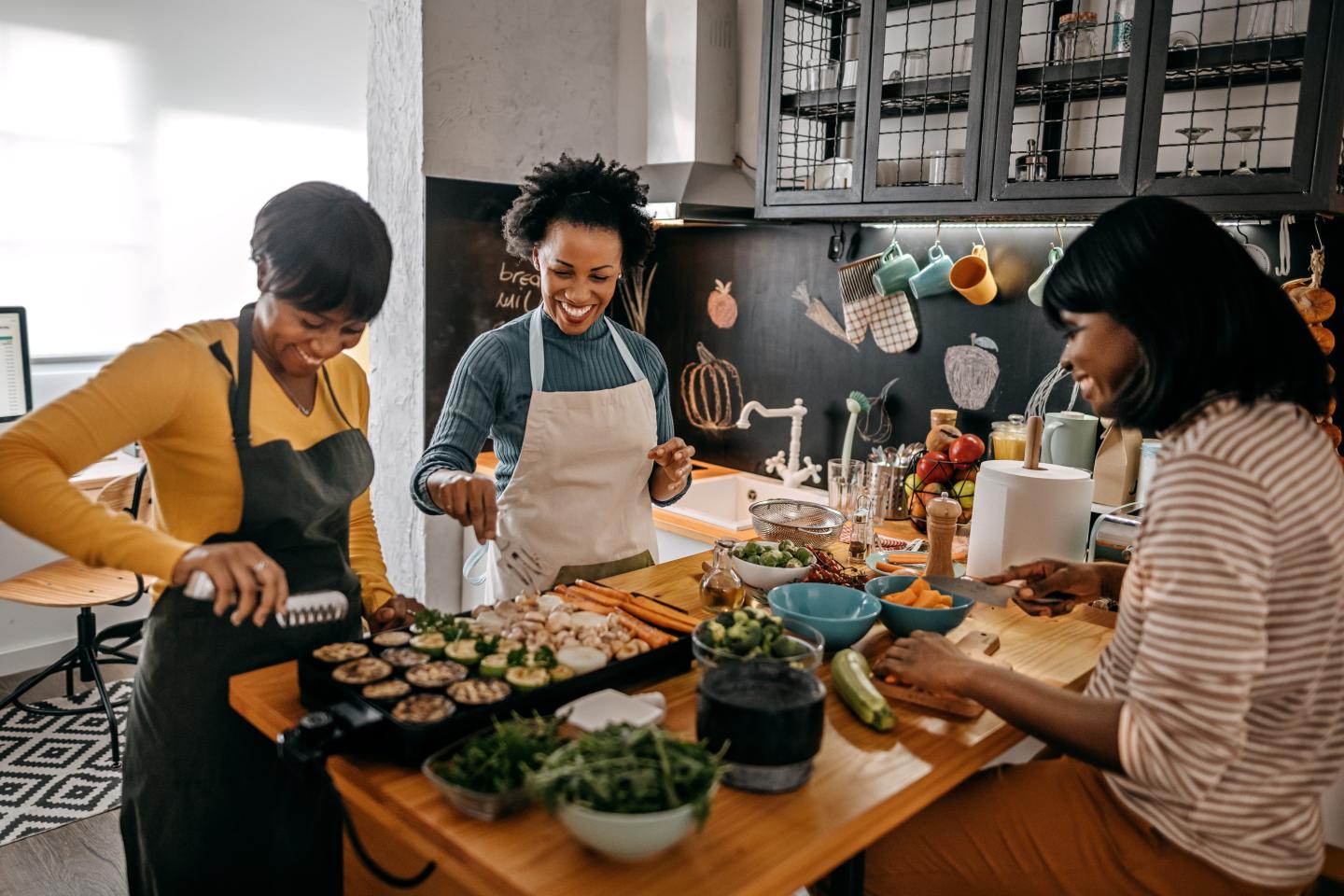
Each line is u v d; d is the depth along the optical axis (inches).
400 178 124.4
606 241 74.3
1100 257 45.1
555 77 129.4
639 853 35.5
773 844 38.2
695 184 122.2
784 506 88.0
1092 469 95.5
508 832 38.6
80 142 147.6
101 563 46.3
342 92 175.8
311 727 42.2
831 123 113.3
